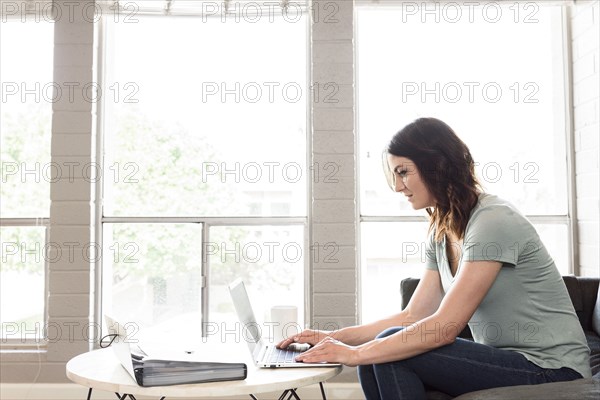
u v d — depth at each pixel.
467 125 2.74
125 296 2.69
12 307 2.66
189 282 2.69
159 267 2.69
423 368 1.38
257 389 1.26
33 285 2.67
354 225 2.56
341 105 2.59
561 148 2.74
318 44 2.61
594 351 1.62
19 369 2.56
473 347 1.39
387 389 1.37
